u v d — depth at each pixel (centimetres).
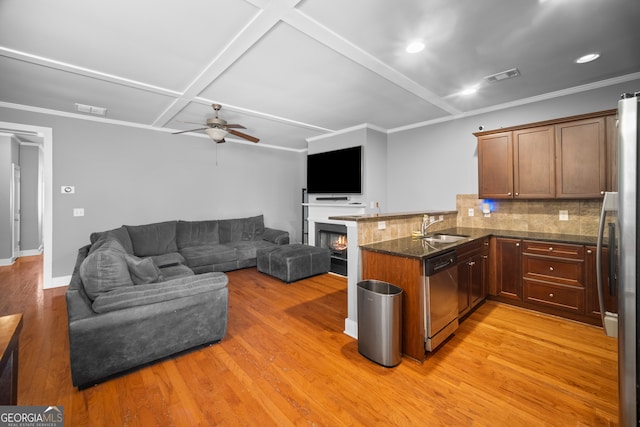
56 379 193
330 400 175
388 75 281
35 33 210
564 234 323
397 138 490
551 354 224
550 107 336
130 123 453
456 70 273
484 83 305
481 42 225
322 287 397
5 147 538
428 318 217
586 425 154
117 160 443
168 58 248
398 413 164
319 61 254
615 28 207
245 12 188
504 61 257
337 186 500
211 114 407
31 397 175
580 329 264
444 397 177
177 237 476
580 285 274
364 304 220
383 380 194
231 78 288
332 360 218
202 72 273
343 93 330
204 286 228
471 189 404
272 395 179
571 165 296
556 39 222
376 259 243
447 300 239
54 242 396
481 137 361
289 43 225
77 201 411
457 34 214
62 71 271
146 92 324
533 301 302
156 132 482
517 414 163
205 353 228
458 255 261
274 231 572
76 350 179
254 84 303
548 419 159
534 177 320
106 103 361
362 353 223
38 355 224
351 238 260
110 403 172
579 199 310
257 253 475
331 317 298
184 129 494
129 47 230
